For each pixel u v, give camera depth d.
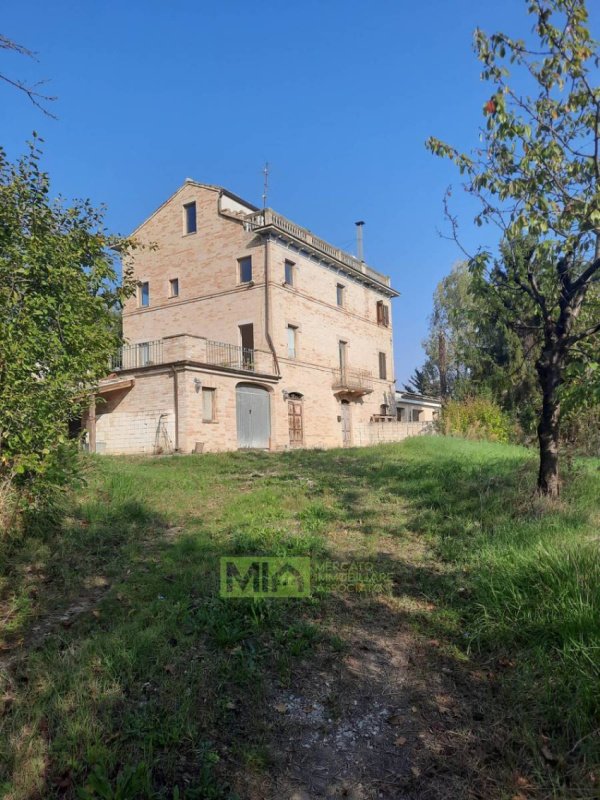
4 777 2.56
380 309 33.34
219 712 3.10
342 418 28.94
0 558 5.22
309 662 3.69
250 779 2.66
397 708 3.25
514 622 3.92
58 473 5.92
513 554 4.94
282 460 14.44
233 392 21.52
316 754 2.88
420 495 8.47
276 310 23.91
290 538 6.13
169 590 4.68
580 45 5.33
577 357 6.48
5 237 6.22
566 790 2.56
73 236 7.34
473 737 2.99
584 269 6.90
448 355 41.66
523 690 3.27
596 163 5.61
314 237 27.08
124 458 14.81
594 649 3.28
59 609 4.46
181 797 2.49
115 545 6.08
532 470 8.79
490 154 6.47
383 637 4.07
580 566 4.20
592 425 12.11
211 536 6.36
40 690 3.21
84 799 2.36
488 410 22.05
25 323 5.64
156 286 27.05
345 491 9.09
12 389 5.37
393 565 5.47
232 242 24.78
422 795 2.61
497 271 7.45
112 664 3.42
